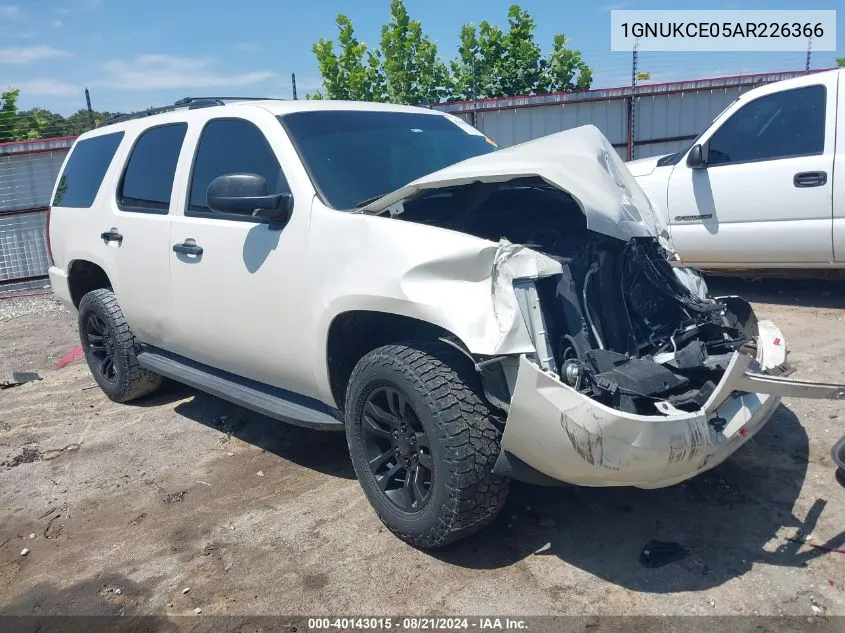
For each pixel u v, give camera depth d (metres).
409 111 4.38
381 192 3.53
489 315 2.61
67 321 8.83
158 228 4.21
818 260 5.80
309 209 3.32
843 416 3.93
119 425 4.89
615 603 2.62
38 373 6.46
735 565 2.78
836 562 2.74
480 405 2.77
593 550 2.95
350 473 3.84
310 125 3.75
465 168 3.06
